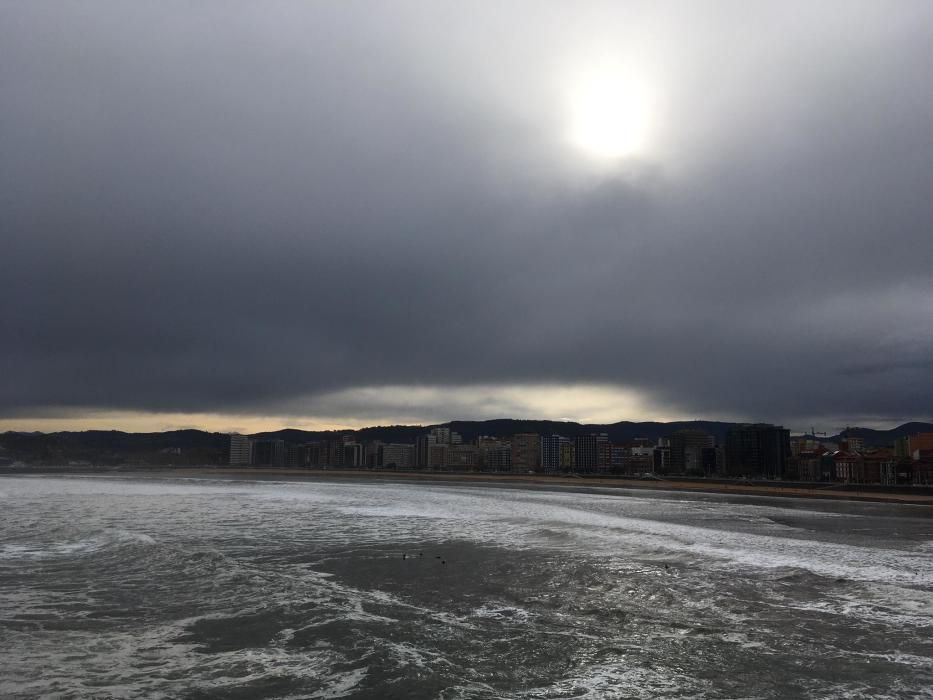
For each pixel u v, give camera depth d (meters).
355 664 11.01
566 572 20.41
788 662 11.48
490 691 9.84
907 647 12.52
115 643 12.31
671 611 15.29
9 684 9.93
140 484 114.75
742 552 25.59
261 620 14.06
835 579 19.72
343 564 22.05
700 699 9.67
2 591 17.19
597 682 10.32
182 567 20.78
